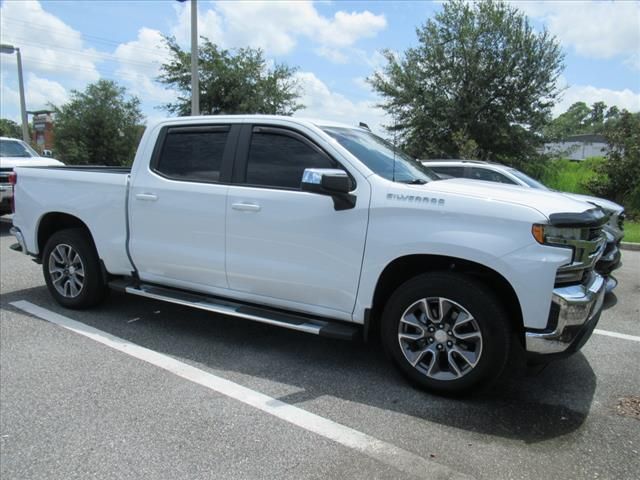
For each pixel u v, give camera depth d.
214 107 26.70
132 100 32.31
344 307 3.75
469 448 2.91
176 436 2.98
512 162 23.55
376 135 4.79
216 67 25.25
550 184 21.34
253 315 4.05
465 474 2.67
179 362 4.04
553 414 3.33
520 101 22.66
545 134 23.39
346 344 4.50
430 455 2.83
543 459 2.81
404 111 24.36
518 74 22.34
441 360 3.53
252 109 25.92
